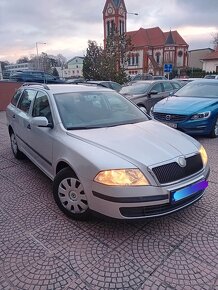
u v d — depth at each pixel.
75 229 3.11
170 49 69.62
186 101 7.38
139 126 3.72
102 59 24.48
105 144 3.05
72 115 3.75
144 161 2.78
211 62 49.00
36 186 4.30
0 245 2.86
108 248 2.79
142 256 2.67
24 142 4.83
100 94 4.36
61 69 84.81
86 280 2.40
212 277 2.41
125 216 2.74
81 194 3.09
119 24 64.69
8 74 29.91
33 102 4.59
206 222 3.20
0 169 5.08
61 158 3.27
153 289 2.29
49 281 2.39
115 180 2.70
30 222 3.27
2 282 2.38
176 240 2.90
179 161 2.92
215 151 5.98
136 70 71.25
